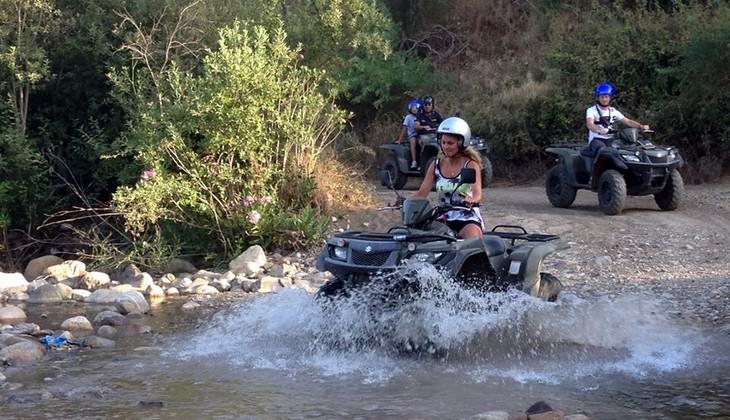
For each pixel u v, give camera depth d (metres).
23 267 15.91
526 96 22.27
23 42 16.42
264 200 13.98
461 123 7.95
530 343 7.77
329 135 16.80
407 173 19.84
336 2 16.48
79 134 17.23
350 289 7.67
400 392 6.67
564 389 6.73
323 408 6.28
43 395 6.64
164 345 8.45
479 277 7.66
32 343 8.12
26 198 16.22
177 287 12.08
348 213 15.34
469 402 6.40
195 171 13.77
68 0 17.20
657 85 20.91
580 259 12.23
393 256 7.40
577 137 21.59
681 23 21.09
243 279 12.09
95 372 7.42
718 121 19.78
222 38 14.08
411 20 29.30
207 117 13.70
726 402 6.34
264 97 13.99
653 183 15.10
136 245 13.82
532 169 22.39
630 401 6.40
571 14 25.25
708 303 9.53
